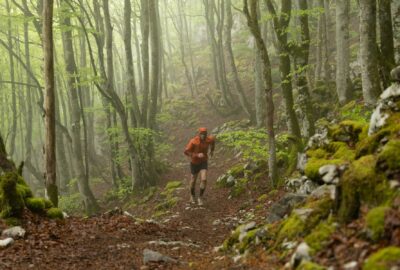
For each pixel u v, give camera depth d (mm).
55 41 27594
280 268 4297
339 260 3664
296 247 4508
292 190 9164
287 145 13547
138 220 9852
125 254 6773
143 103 19656
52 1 10492
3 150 9453
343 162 5715
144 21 19688
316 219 4766
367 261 3271
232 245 6219
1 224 7637
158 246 7352
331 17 28078
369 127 6055
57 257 6461
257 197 11555
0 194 8164
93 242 7578
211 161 19859
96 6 21172
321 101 17719
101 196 22422
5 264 5898
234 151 19156
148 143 19141
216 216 11133
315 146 7418
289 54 11766
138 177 18719
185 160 22578
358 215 4207
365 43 10445
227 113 26672
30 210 8570
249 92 28094
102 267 6000
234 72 23219
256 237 5523
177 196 15469
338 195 4539
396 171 4129
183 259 6305
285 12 11664
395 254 3152
